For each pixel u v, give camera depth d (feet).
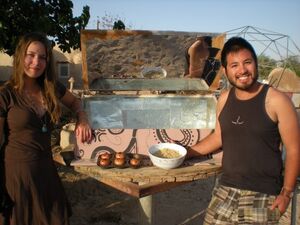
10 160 7.87
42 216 8.16
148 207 9.75
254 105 7.50
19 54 7.86
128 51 11.51
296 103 17.01
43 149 8.16
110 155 8.64
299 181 10.11
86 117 9.29
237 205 7.77
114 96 11.78
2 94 7.72
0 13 15.42
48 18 17.08
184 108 11.89
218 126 8.64
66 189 15.99
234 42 7.62
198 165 8.61
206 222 8.33
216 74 12.04
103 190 16.16
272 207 7.50
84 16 19.52
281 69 22.41
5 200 7.89
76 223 13.16
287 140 7.32
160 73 12.30
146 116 11.63
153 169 8.31
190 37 11.32
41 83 8.44
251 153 7.55
